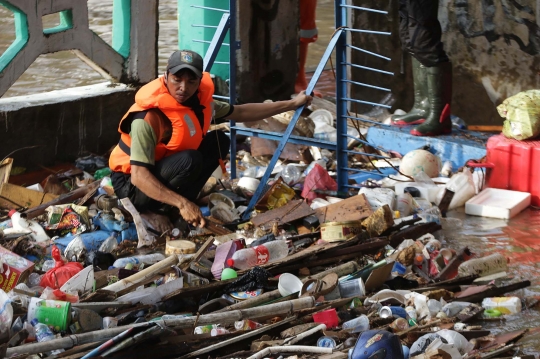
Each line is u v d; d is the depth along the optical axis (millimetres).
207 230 9117
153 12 12266
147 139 8742
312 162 11312
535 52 12836
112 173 9359
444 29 13758
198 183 9484
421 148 11914
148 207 9227
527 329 7148
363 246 8477
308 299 7109
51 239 8859
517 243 9219
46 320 6531
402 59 13836
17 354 5938
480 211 10164
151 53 12398
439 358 6012
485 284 8125
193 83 8688
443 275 8188
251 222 9406
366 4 13703
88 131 11859
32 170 11320
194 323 6578
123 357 6027
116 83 12312
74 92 11938
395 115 12781
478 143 11609
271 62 14156
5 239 8656
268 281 7602
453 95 13961
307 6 14781
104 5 25938
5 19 23219
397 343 5984
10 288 7426
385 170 11594
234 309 7008
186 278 7641
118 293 7277
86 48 11727
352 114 13812
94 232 9000
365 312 7148
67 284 7293
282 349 6207
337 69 10109
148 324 6105
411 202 9898
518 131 10562
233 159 11062
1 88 10898
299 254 8133
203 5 13359
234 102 10867
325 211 9391
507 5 12953
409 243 8656
